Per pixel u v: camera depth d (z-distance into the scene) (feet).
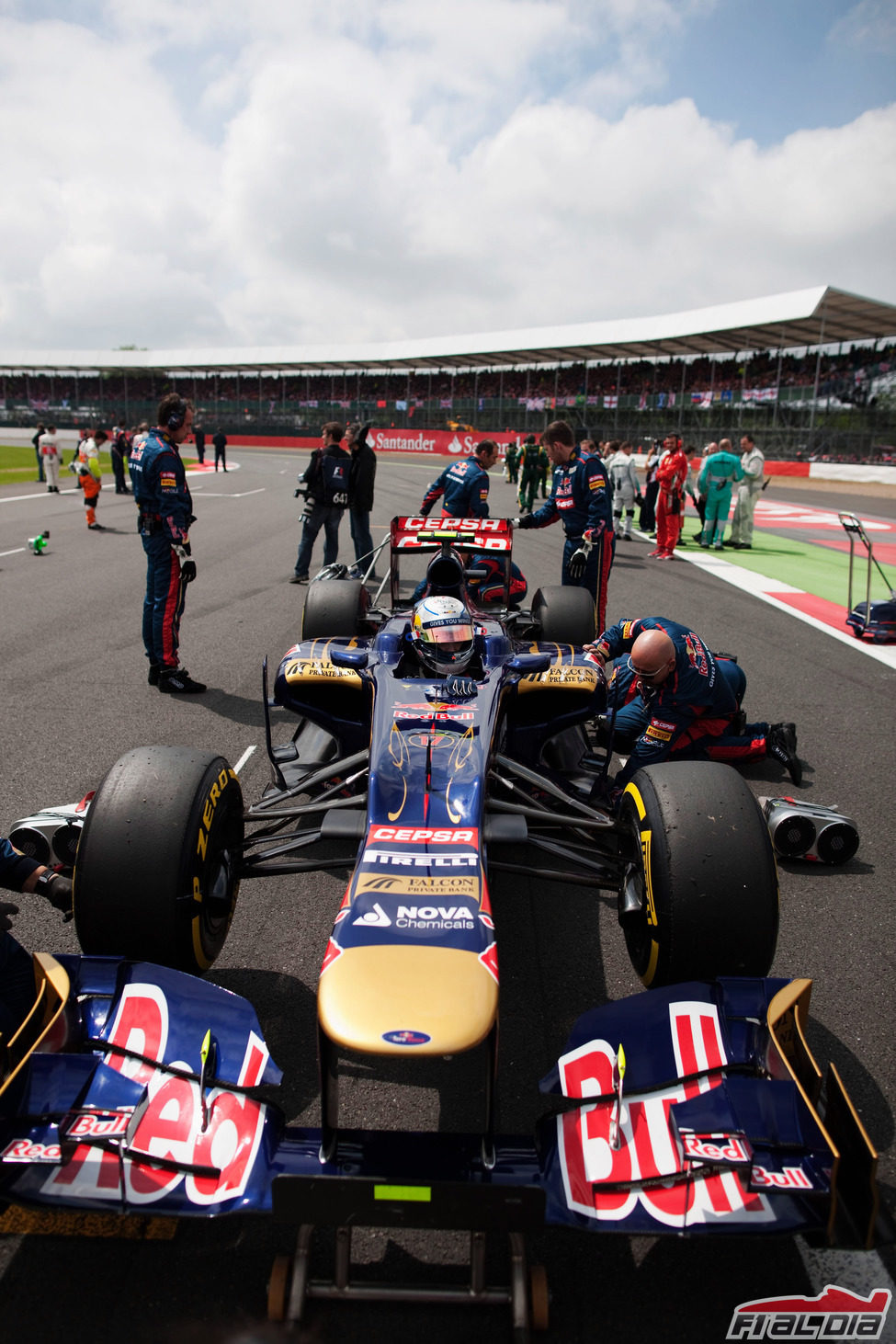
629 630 14.38
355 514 34.27
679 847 8.20
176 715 18.39
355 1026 6.28
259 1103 6.74
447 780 9.35
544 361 159.94
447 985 6.61
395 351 167.43
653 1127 6.65
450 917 7.35
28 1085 6.57
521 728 13.11
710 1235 5.91
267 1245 6.86
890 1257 6.91
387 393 195.31
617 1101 6.49
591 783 13.26
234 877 9.46
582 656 13.53
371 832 8.63
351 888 7.82
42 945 10.48
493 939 7.18
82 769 15.37
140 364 211.41
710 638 26.13
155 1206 6.02
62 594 31.19
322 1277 6.47
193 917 8.39
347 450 33.53
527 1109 8.16
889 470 90.33
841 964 10.53
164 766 8.65
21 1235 6.93
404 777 9.40
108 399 232.12
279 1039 9.03
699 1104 6.73
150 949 8.18
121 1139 6.17
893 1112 8.21
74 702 19.10
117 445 73.15
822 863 12.96
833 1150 5.85
